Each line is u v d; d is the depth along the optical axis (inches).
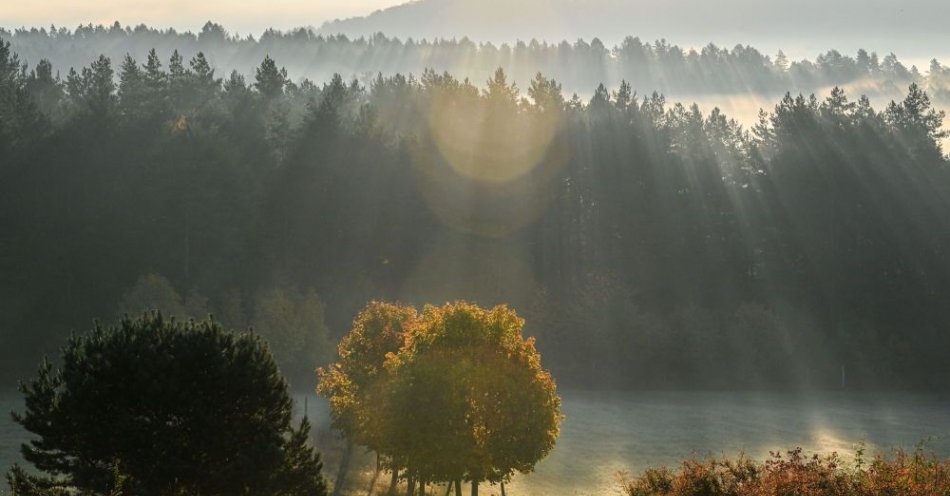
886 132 6378.0
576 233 6220.5
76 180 5305.1
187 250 5137.8
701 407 4687.5
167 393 1742.1
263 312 4845.0
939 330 5708.7
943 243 5866.1
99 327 1914.4
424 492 2541.8
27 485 1720.0
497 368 2162.9
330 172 5698.8
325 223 5600.4
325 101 6087.6
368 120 6338.6
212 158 5290.4
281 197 5590.6
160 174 5191.9
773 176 6171.3
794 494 1321.4
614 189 6131.9
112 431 1727.4
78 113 5733.3
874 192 5954.7
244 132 6190.9
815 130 6166.3
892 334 5698.8
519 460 2165.4
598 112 7091.5
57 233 5137.8
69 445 1752.0
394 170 5826.8
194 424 1760.6
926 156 6117.1
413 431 2105.1
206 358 1811.0
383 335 2657.5
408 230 5693.9
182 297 5044.3
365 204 5654.5
